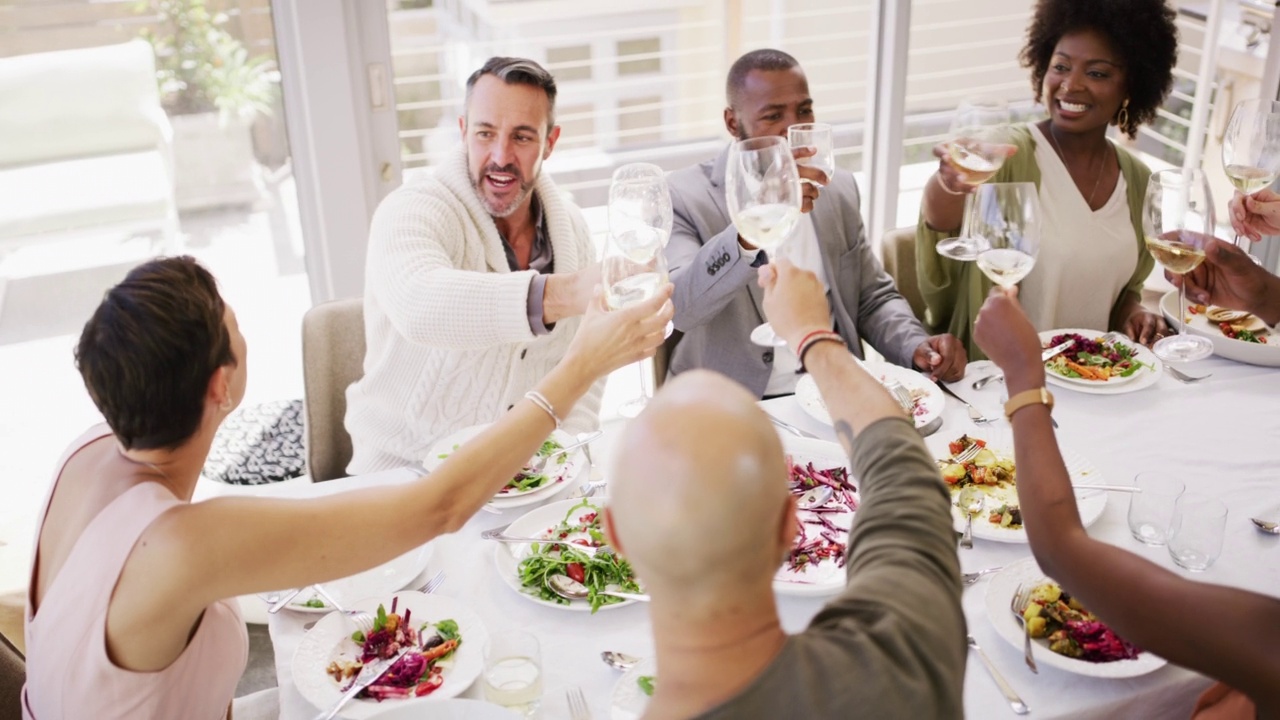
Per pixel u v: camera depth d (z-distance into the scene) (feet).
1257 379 6.61
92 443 4.00
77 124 9.09
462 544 5.09
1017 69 12.48
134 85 9.14
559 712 3.99
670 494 2.22
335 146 9.48
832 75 11.81
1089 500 5.17
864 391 3.04
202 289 3.64
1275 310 6.31
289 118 9.51
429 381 6.61
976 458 5.55
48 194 9.23
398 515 3.70
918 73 12.06
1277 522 5.03
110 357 3.50
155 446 3.71
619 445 2.35
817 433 6.06
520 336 5.66
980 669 4.14
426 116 10.00
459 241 6.56
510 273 5.69
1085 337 7.18
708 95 11.91
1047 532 3.53
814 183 6.15
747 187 4.59
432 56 9.83
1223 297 6.48
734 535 2.22
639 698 3.92
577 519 5.18
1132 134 8.41
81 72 8.96
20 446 9.61
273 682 7.80
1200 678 4.04
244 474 8.10
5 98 8.82
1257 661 3.01
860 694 2.28
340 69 9.23
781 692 2.27
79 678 3.60
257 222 9.89
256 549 3.49
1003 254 5.40
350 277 10.03
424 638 4.36
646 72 11.48
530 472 5.55
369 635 4.31
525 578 4.70
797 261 7.81
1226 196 12.60
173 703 3.73
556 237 7.05
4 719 4.53
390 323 6.62
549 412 4.02
